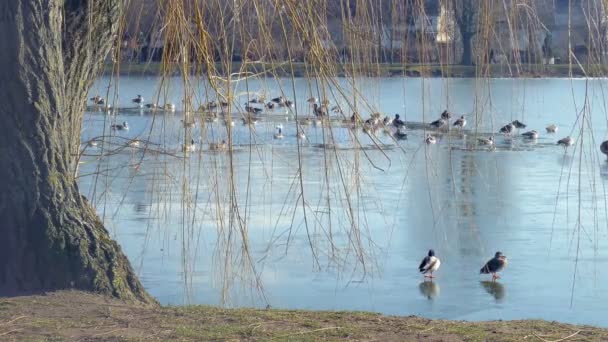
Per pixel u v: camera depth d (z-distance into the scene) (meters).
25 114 8.04
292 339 7.00
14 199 8.09
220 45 7.70
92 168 19.89
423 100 8.35
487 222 18.80
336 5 7.82
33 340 6.86
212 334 7.11
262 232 16.19
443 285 14.48
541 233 17.95
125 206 16.58
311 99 8.15
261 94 8.04
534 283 14.65
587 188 22.80
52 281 8.12
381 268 14.97
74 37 8.45
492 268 15.02
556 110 38.00
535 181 23.84
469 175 23.81
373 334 7.25
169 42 7.81
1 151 8.06
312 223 16.72
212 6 7.68
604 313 13.02
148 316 7.66
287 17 7.69
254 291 12.01
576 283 14.61
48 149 8.16
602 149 26.83
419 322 7.82
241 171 21.30
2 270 8.12
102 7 8.50
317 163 22.50
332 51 7.88
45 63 8.07
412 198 20.62
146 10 8.16
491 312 13.16
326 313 8.08
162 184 12.41
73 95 8.57
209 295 12.23
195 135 8.37
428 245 16.86
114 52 8.55
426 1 8.02
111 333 7.08
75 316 7.53
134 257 14.23
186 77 7.80
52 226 8.14
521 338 7.25
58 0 8.15
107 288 8.20
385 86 8.23
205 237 14.62
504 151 29.69
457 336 7.26
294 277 13.91
